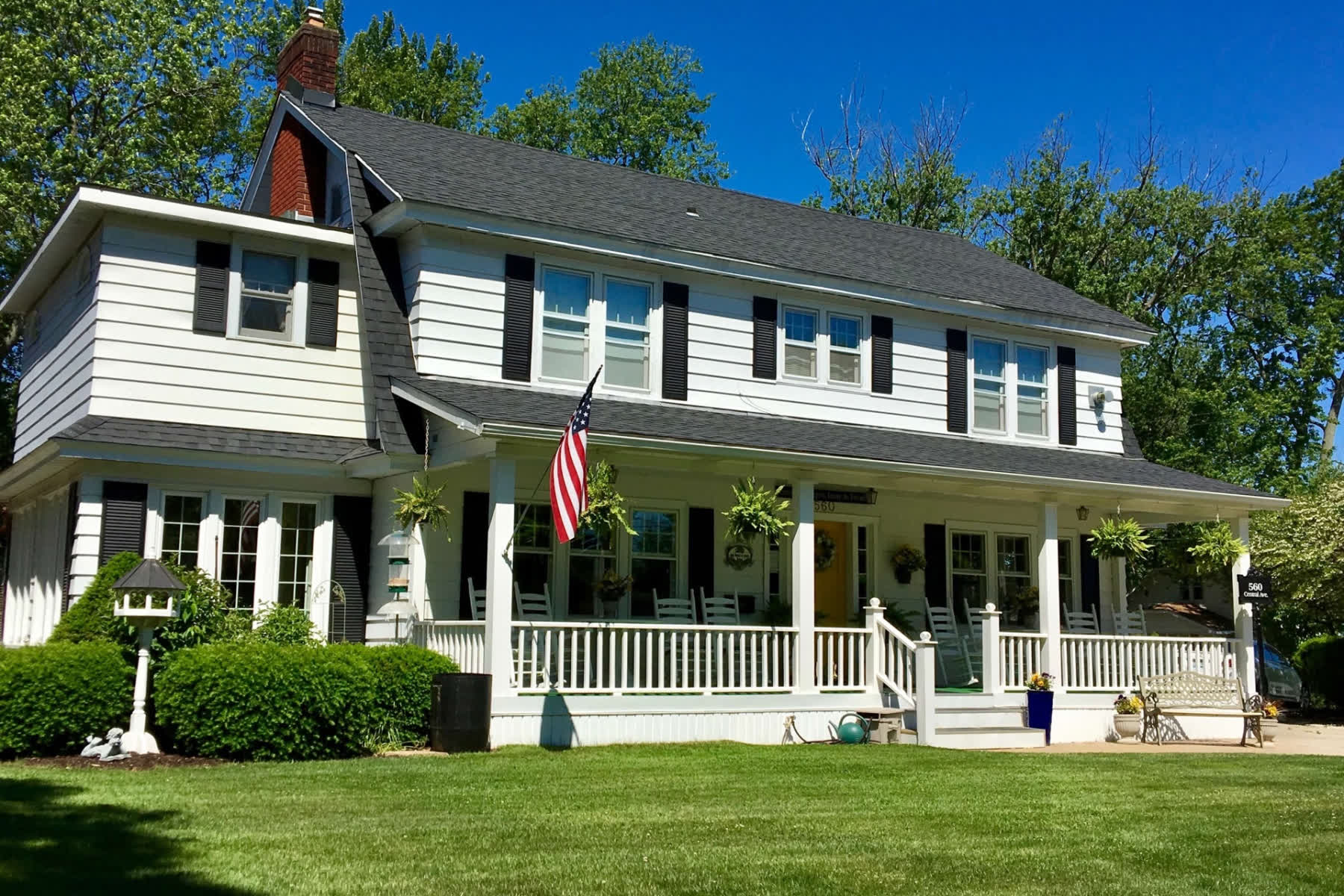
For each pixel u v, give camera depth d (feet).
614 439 45.06
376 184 53.26
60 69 85.66
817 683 52.95
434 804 30.91
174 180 94.32
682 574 57.41
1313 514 75.61
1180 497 61.31
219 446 49.24
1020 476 56.24
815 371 61.46
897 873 24.95
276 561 51.19
